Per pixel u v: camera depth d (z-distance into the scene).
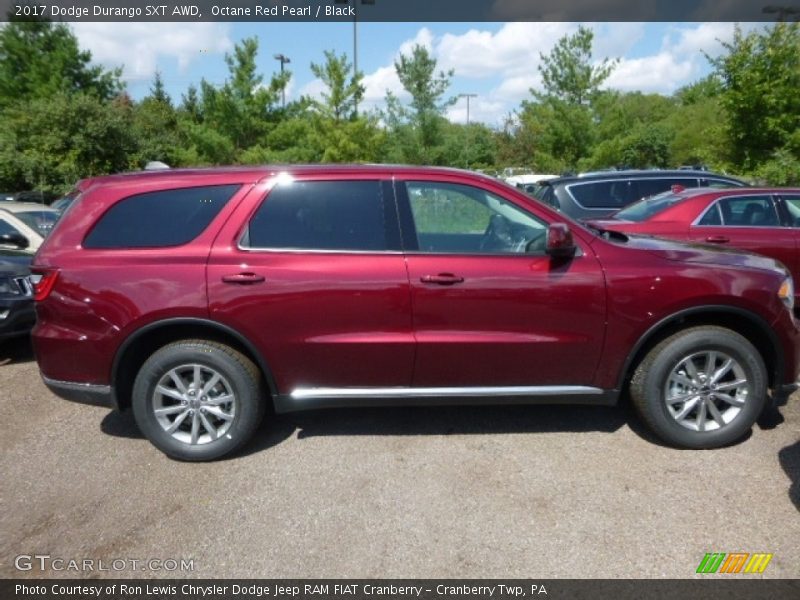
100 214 3.48
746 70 13.98
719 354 3.47
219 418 3.55
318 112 19.27
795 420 3.90
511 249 3.52
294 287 3.35
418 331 3.41
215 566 2.66
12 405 4.49
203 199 3.49
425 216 3.53
